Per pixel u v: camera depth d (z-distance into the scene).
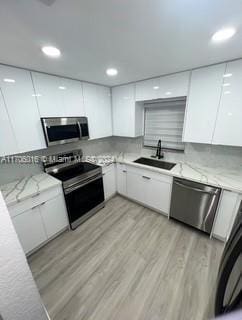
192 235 2.14
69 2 0.77
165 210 2.51
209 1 0.79
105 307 1.37
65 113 2.23
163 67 1.85
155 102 2.80
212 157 2.32
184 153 2.61
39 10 0.82
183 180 2.12
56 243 2.08
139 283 1.55
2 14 0.83
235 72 1.64
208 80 1.83
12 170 2.07
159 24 0.99
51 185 1.96
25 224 1.78
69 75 2.08
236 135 1.78
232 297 0.53
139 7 0.83
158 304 1.38
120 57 1.52
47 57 1.46
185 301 1.39
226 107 1.78
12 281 0.50
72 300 1.43
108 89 2.88
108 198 3.07
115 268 1.71
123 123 2.93
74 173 2.36
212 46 1.31
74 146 2.82
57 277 1.64
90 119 2.62
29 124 1.86
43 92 1.94
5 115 1.66
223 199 1.83
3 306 0.49
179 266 1.71
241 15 0.90
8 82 1.63
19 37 1.09
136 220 2.49
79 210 2.37
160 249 1.94
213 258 1.79
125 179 2.97
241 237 0.61
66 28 1.01
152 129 3.00
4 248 0.46
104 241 2.09
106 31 1.06
